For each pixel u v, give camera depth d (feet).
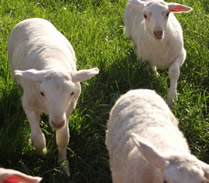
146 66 23.36
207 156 18.92
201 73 23.18
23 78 18.03
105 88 21.67
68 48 20.86
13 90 20.31
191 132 19.62
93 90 21.06
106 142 17.02
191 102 21.30
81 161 18.21
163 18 21.97
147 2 23.08
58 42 19.81
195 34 26.48
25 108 18.54
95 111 20.17
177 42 22.93
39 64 18.42
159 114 15.88
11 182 10.62
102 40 26.11
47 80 16.80
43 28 20.54
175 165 12.25
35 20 21.17
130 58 24.17
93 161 18.22
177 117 20.62
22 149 18.29
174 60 23.20
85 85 21.30
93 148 18.61
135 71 22.72
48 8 29.30
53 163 18.25
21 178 10.44
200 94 21.18
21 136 18.61
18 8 28.91
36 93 17.80
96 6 31.04
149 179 13.57
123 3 30.86
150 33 22.49
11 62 21.06
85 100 20.57
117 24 28.17
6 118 19.31
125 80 22.16
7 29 25.94
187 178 11.93
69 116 18.31
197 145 19.20
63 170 17.67
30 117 18.31
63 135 17.89
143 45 23.30
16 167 17.70
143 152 12.56
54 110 16.39
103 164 18.22
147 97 16.57
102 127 19.61
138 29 23.79
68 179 17.62
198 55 24.44
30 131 18.99
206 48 25.03
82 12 29.60
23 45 19.95
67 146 18.99
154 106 16.22
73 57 21.22
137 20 24.50
